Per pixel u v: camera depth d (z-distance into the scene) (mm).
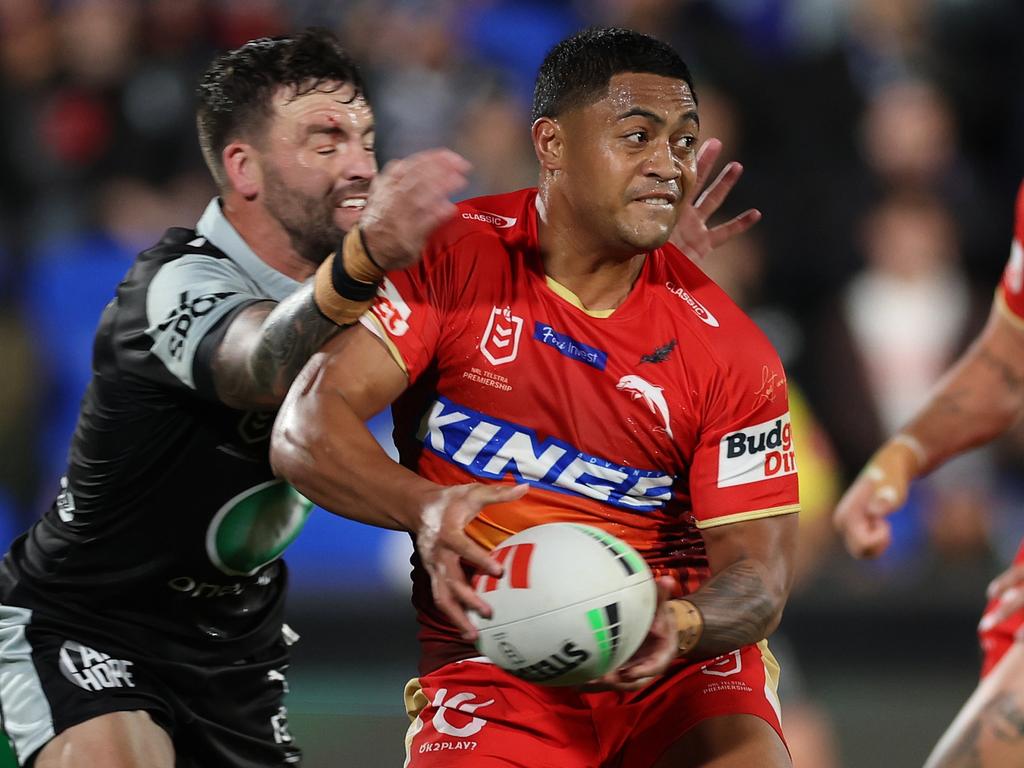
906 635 25469
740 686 13883
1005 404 16703
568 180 13383
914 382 29219
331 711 23438
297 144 14445
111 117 31156
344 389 12781
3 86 31781
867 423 28891
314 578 26172
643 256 14016
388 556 26953
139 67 31578
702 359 13672
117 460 14336
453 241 13594
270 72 14469
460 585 11883
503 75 32281
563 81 13398
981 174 34094
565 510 13695
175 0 31969
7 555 15492
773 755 13406
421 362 13188
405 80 31797
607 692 13539
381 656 25391
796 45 34344
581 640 11867
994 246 32562
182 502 14430
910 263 29703
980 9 35656
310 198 14508
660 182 13125
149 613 14852
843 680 25359
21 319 28594
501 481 13641
